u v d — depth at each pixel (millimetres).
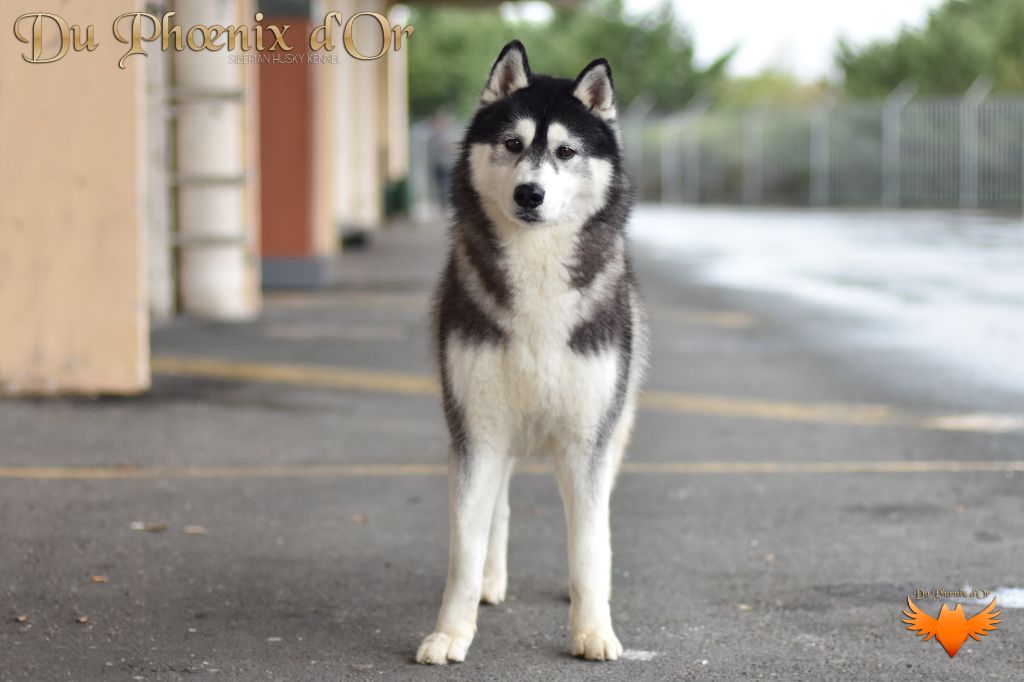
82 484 6496
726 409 8609
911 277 16797
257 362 10195
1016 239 23000
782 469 6965
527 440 4426
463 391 4328
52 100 8305
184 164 12258
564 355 4266
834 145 35719
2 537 5547
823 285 16062
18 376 8594
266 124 15359
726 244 23500
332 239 20109
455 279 4449
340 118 22891
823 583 5070
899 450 7383
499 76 4672
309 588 4988
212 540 5594
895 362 10352
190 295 12562
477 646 4406
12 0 8203
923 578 5125
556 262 4270
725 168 39656
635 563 5344
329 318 12820
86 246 8516
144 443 7418
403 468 6953
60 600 4789
